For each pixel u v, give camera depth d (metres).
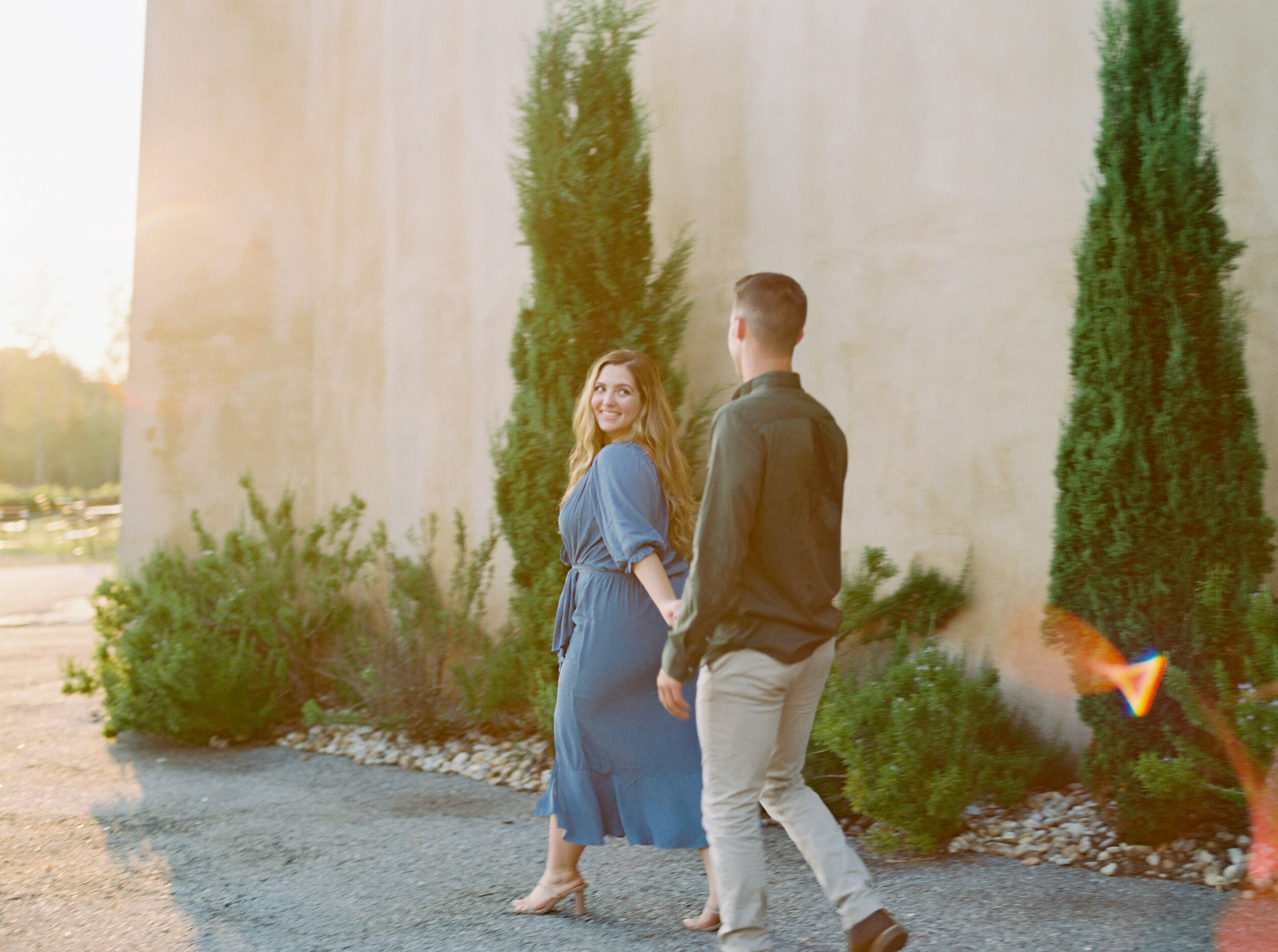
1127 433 3.62
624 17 5.27
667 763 3.04
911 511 4.68
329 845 4.01
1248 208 3.92
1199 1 4.03
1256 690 3.28
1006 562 4.39
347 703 6.31
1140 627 3.60
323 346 7.62
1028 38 4.41
